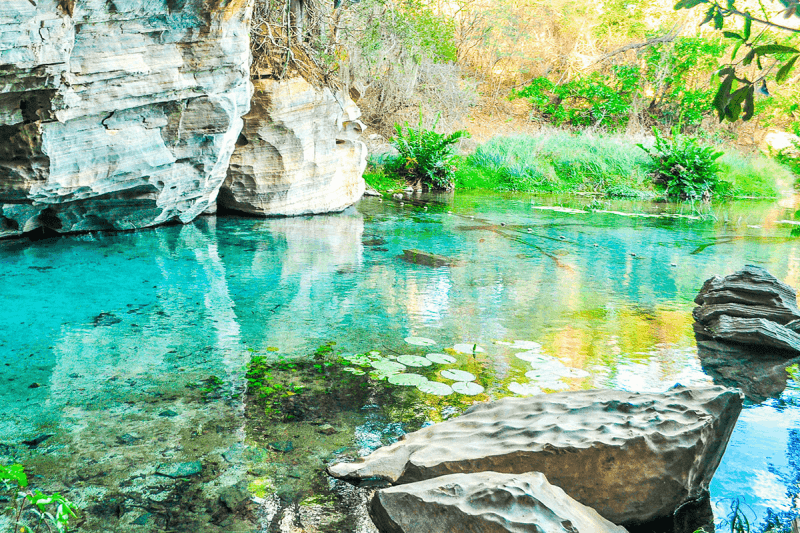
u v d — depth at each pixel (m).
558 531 2.21
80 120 6.27
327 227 9.41
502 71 23.05
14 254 6.81
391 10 15.87
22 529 2.32
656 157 17.25
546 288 6.54
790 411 3.73
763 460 3.12
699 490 2.78
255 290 5.99
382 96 17.14
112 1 5.71
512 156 17.23
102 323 4.87
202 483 2.74
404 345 4.63
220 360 4.21
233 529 2.43
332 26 10.94
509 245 8.76
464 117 19.66
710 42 22.06
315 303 5.65
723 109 1.53
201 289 5.94
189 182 8.06
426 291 6.21
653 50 22.86
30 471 2.77
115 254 7.07
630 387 3.97
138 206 7.95
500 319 5.40
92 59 5.95
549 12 23.78
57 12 5.30
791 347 4.80
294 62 9.26
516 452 2.70
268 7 9.01
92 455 2.93
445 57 20.20
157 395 3.63
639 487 2.61
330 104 9.81
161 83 6.62
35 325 4.75
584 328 5.24
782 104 22.25
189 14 6.44
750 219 12.48
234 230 8.84
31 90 5.70
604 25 24.03
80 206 7.41
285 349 4.46
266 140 9.22
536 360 4.41
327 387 3.82
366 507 2.62
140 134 6.92
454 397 3.73
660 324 5.45
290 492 2.70
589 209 13.12
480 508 2.31
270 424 3.33
